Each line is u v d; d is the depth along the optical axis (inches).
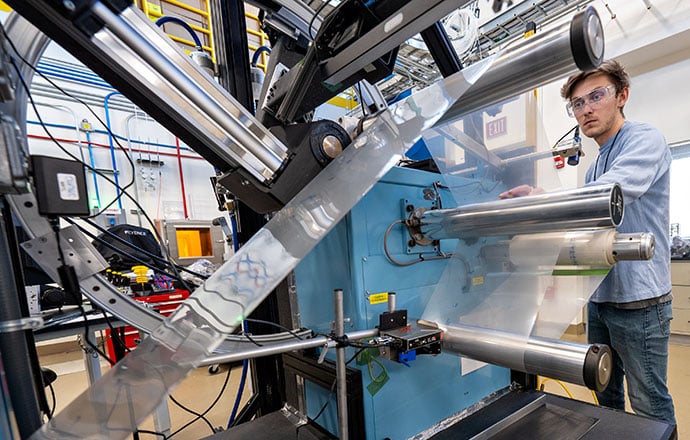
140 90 20.7
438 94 24.7
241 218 45.1
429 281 38.9
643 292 39.9
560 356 24.5
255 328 43.4
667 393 40.6
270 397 45.5
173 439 60.8
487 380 42.8
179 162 129.3
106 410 15.2
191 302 17.4
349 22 20.9
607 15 77.5
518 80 22.2
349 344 27.1
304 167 25.6
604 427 32.4
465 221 33.5
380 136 23.6
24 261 48.1
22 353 18.7
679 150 105.9
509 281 37.1
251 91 42.1
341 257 33.2
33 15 16.3
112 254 62.7
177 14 87.4
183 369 16.1
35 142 101.0
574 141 51.4
